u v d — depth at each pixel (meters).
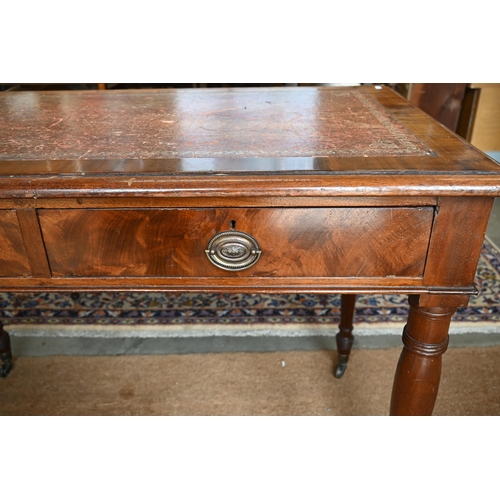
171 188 0.74
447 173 0.75
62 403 1.38
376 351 1.57
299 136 0.96
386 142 0.92
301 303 1.80
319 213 0.78
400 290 0.84
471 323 1.65
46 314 1.74
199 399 1.39
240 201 0.77
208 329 1.66
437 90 2.39
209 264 0.83
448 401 1.36
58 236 0.81
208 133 0.99
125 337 1.63
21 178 0.76
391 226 0.79
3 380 1.47
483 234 0.79
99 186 0.74
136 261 0.83
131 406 1.37
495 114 2.48
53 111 1.19
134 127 1.04
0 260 0.83
